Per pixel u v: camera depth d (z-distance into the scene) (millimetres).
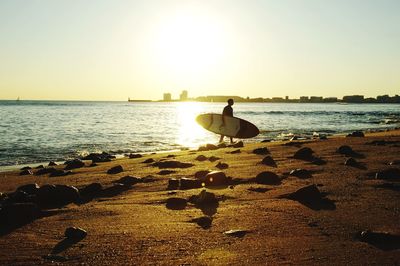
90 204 6688
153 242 4594
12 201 6809
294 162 10383
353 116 65375
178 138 27641
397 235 4535
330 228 4941
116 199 7043
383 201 6164
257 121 47938
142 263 3971
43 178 10188
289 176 8461
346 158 10484
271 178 8023
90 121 48812
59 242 4668
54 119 52000
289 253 4148
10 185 9156
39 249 4438
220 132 20297
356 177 8008
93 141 24906
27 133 29797
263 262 3926
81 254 4250
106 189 7812
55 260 4090
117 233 4961
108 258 4121
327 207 5914
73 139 26031
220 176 8039
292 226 5062
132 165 11820
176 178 8953
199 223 5355
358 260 3916
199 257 4105
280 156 11594
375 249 4219
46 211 6070
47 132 31031
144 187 8102
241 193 7035
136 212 6027
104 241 4664
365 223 5082
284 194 6773
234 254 4164
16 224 5480
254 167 9820
